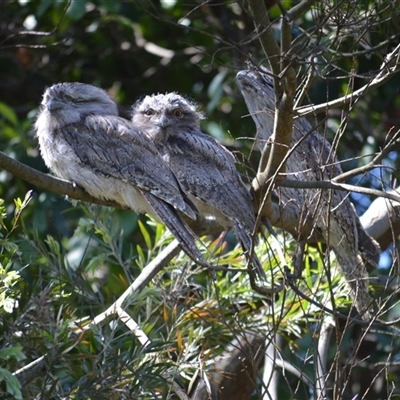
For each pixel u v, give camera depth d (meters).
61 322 9.02
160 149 11.80
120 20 16.19
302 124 11.74
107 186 10.61
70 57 17.59
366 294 10.72
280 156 9.41
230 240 14.80
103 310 10.91
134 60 17.73
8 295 8.59
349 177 9.48
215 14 16.05
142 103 12.62
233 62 15.31
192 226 11.50
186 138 11.76
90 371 8.63
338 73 13.93
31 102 17.34
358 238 12.01
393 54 8.96
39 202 14.55
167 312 10.80
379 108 15.60
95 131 10.70
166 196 10.41
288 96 8.80
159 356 9.63
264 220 10.52
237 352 11.34
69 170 10.67
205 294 11.38
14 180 15.37
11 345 8.57
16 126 14.82
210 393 9.41
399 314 13.48
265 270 11.18
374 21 9.19
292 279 9.54
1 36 16.80
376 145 14.97
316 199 10.62
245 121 16.20
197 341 10.62
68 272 11.00
